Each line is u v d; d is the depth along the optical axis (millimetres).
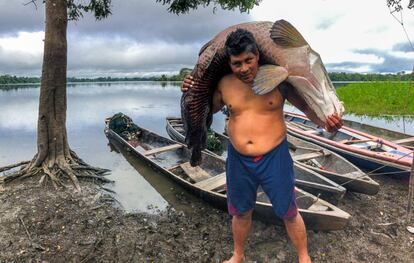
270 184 2781
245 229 3143
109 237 4105
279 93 2680
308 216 3811
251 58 2371
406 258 3586
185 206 5074
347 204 4855
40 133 5926
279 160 2752
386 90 17594
